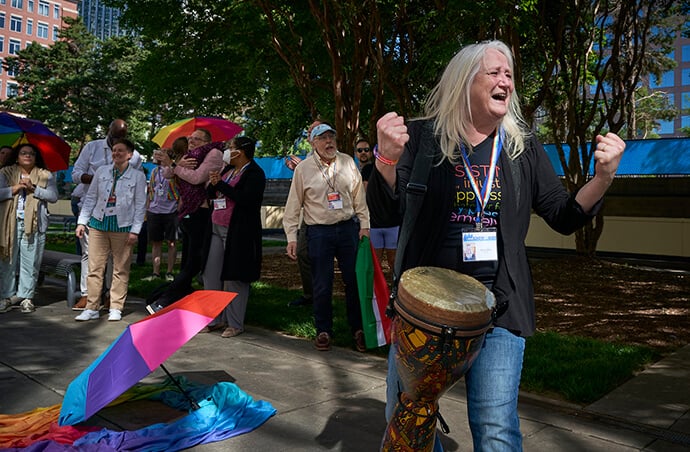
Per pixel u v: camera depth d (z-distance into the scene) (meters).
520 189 2.03
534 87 13.19
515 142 2.05
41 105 39.81
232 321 5.37
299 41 10.91
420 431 1.88
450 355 1.70
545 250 14.23
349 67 12.41
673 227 12.82
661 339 5.34
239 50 12.33
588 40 12.34
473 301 1.69
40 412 3.25
